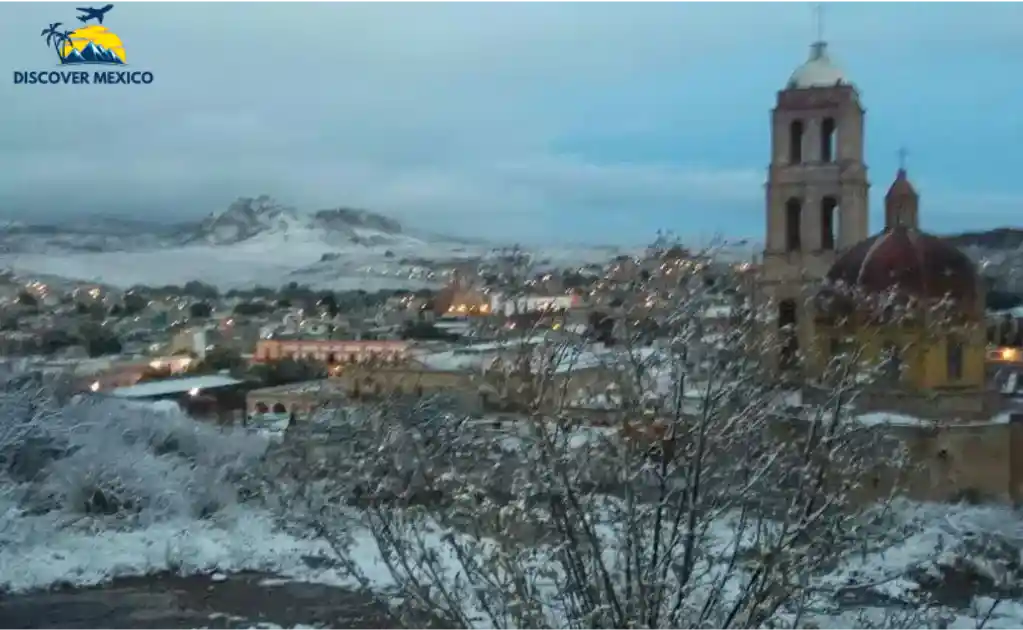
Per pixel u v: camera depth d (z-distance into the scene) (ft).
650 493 40.06
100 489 118.93
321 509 52.06
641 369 38.01
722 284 42.52
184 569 100.58
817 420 38.22
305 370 223.92
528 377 38.47
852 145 224.94
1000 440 136.67
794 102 227.61
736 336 39.14
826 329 69.46
